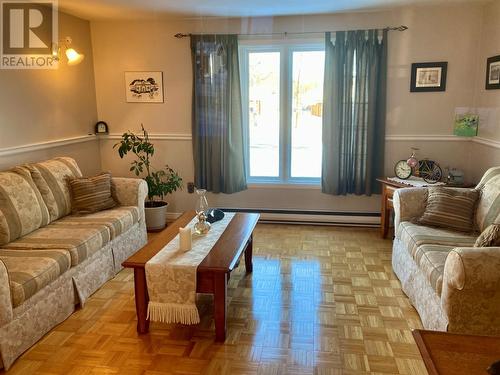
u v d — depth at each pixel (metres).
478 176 4.09
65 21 4.20
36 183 3.27
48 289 2.55
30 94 3.73
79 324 2.67
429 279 2.44
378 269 3.50
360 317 2.73
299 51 4.53
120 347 2.42
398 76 4.30
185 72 4.65
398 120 4.38
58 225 3.25
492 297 2.12
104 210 3.67
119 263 3.47
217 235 2.88
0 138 3.41
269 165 4.86
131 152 4.89
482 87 4.03
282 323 2.67
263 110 4.73
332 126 4.38
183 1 3.75
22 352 2.33
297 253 3.87
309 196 4.73
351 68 4.26
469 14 4.08
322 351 2.37
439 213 3.06
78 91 4.47
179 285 2.40
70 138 4.32
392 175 4.49
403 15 4.18
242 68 4.62
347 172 4.48
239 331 2.58
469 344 1.46
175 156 4.85
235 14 4.32
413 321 2.68
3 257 2.60
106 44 4.70
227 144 4.60
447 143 4.34
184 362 2.28
